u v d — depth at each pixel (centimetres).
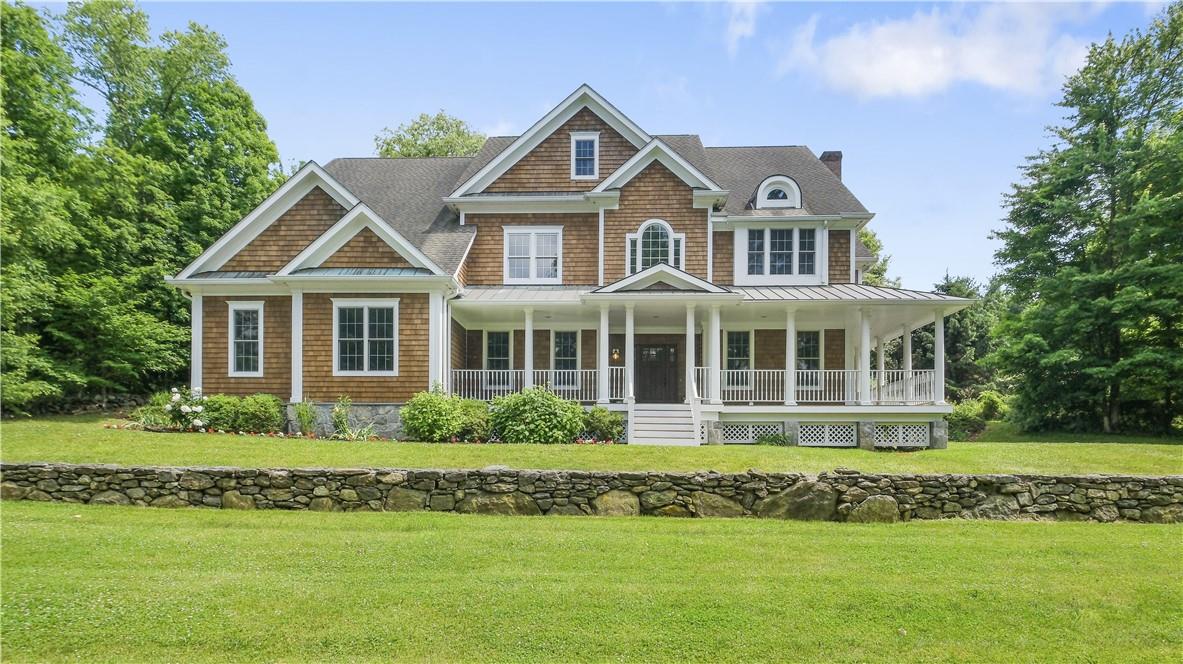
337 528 915
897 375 2358
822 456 1381
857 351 2328
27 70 2327
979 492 1002
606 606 639
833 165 2673
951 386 4178
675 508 1008
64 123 2414
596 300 1878
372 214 1855
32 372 2194
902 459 1393
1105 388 2697
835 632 597
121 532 870
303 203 1964
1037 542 868
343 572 723
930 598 667
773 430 1922
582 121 2253
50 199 2050
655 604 645
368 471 1031
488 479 1022
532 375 1955
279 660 543
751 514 1002
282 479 1031
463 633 584
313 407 1820
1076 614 639
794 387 1930
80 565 739
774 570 746
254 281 1866
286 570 729
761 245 2242
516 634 584
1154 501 999
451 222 2267
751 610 636
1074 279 2658
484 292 2102
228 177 2962
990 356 2947
